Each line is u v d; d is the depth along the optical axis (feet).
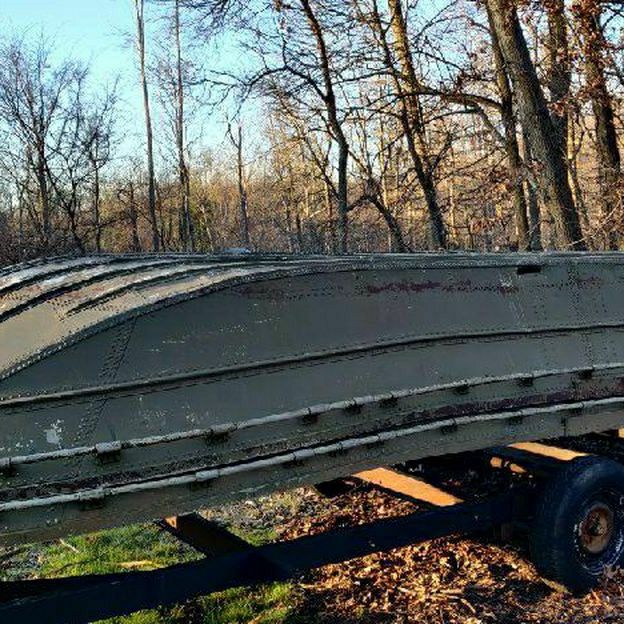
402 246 54.39
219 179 145.38
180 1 54.49
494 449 18.62
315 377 13.75
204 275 13.74
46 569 19.27
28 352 11.98
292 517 21.99
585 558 16.47
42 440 11.52
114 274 14.74
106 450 11.70
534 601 16.12
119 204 128.57
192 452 12.44
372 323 14.53
